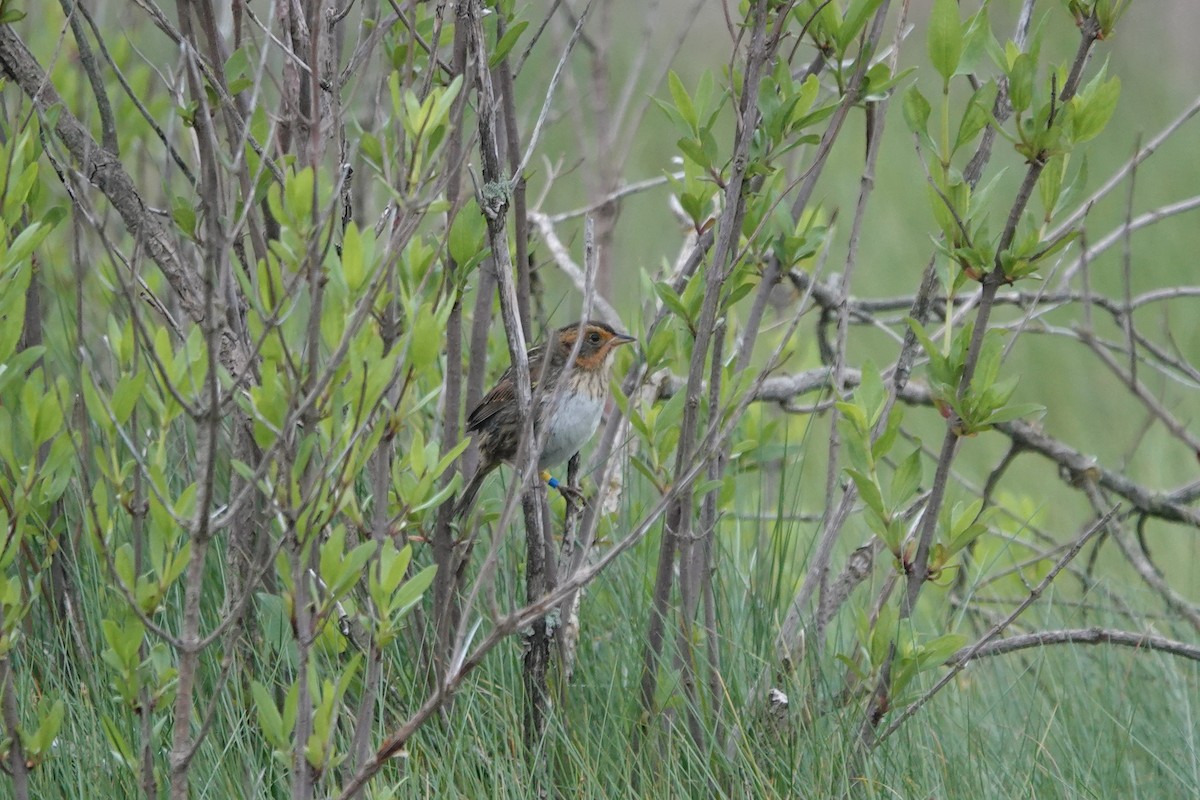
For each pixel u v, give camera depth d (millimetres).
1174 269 20969
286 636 7656
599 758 8305
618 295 17328
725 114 20891
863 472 8109
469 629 9023
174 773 6418
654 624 8547
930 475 15648
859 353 19094
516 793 8008
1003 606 12828
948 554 8109
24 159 7531
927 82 24984
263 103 8547
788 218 8328
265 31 6781
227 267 6086
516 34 7891
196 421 5871
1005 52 7746
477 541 9469
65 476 6836
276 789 8125
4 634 6617
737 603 9672
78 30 7996
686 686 8578
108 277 7918
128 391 6484
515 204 8383
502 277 7473
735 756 8375
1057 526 15148
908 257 21672
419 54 8672
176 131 12727
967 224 7711
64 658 8734
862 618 8242
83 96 12023
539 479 8008
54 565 8859
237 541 8461
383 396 6488
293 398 6027
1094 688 10180
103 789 7840
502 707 8719
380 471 7051
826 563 9016
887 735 8312
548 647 8383
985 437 17047
